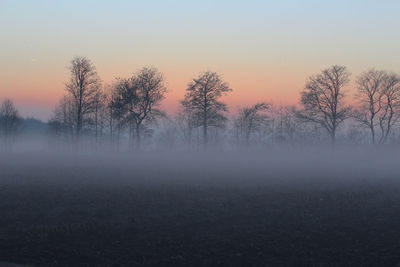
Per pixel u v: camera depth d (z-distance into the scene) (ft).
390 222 59.36
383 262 41.27
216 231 53.57
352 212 66.74
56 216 60.80
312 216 63.31
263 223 58.44
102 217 60.95
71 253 42.83
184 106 241.76
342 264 40.68
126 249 44.91
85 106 231.50
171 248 45.52
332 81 226.99
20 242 46.26
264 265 40.27
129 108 234.79
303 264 40.63
